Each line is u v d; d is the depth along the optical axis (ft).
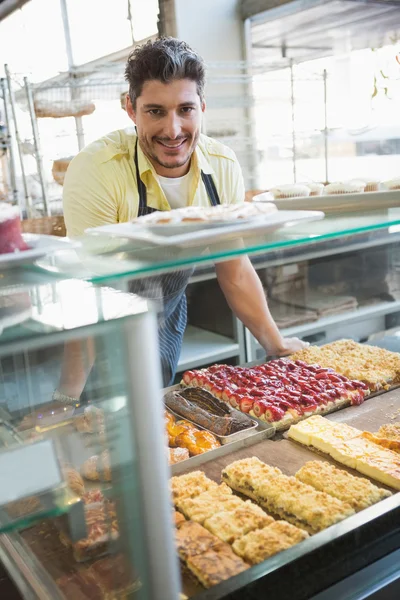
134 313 2.50
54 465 2.76
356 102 12.44
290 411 4.86
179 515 3.62
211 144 6.18
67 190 5.78
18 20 12.82
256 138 11.93
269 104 11.89
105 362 2.53
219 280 6.04
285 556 3.21
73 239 3.47
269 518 3.58
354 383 5.31
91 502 2.80
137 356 2.48
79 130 10.14
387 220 4.06
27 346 2.39
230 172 6.25
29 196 9.55
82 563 2.90
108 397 2.58
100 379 2.60
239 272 5.84
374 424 4.78
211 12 11.23
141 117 5.20
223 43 11.50
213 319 10.12
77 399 2.83
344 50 12.04
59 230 9.05
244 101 11.66
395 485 3.94
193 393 5.26
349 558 3.38
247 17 11.35
